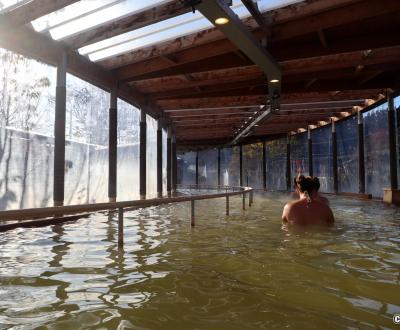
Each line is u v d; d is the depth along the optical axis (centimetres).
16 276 237
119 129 1028
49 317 168
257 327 156
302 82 1027
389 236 376
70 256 296
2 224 441
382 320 163
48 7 499
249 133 1662
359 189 1247
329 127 1536
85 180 784
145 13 555
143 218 570
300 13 587
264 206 815
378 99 1110
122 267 259
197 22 639
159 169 1270
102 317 168
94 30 617
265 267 254
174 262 272
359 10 578
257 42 601
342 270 246
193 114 1395
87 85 818
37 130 644
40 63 658
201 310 176
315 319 164
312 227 401
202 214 634
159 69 803
